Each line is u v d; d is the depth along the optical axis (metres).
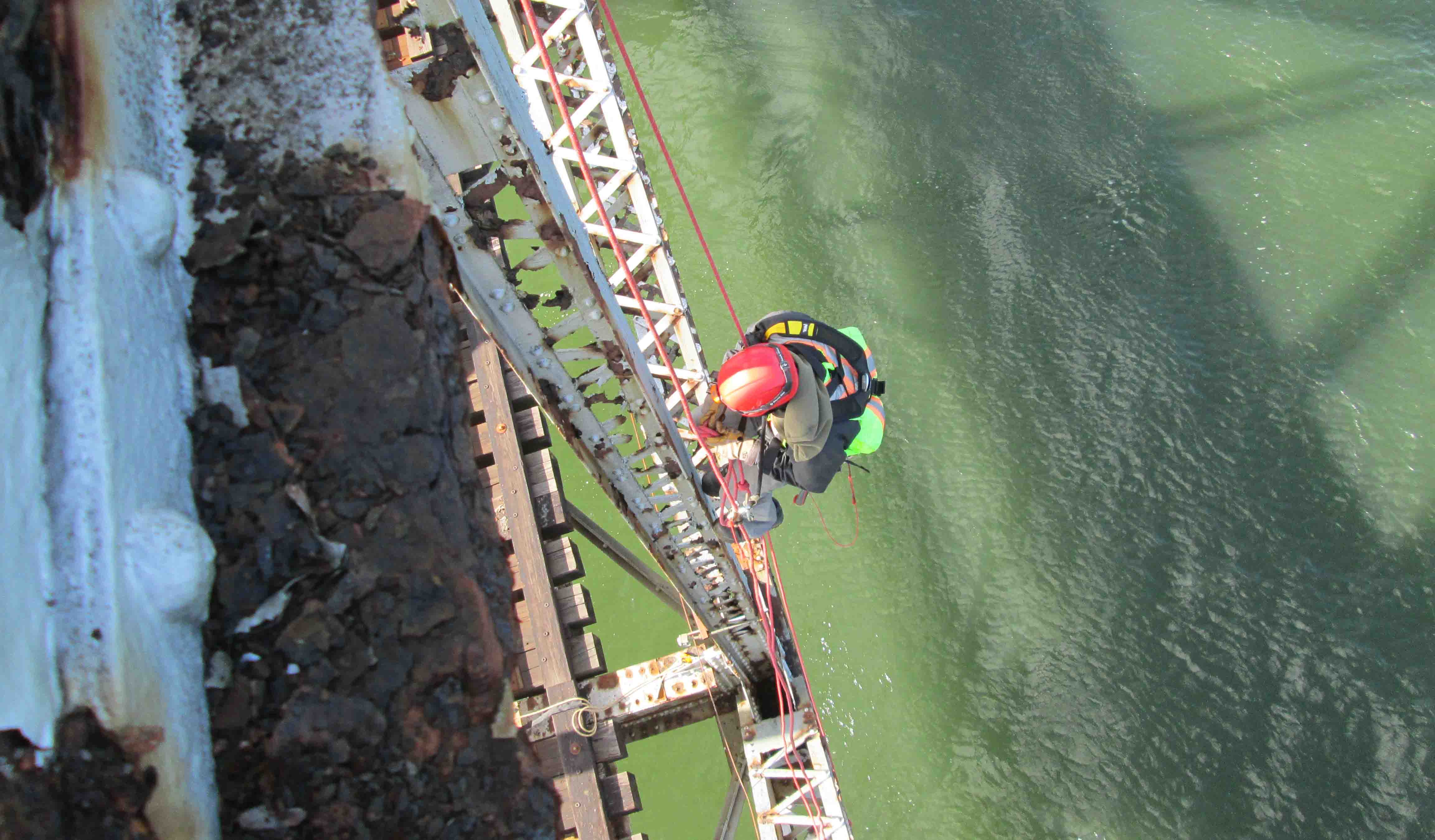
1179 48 15.77
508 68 2.30
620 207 4.31
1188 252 13.60
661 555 4.67
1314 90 14.91
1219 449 12.01
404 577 1.11
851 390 3.80
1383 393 12.09
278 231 1.18
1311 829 9.84
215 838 1.02
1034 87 15.67
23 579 0.87
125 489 0.96
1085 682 10.93
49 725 0.87
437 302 1.25
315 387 1.15
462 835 1.09
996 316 13.42
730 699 6.98
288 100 1.22
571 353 3.20
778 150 15.53
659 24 17.23
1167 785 10.30
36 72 0.95
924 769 10.79
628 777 5.29
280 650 1.07
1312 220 13.55
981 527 12.05
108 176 1.04
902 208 14.68
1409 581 10.85
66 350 0.95
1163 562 11.45
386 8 2.47
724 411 4.07
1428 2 15.35
